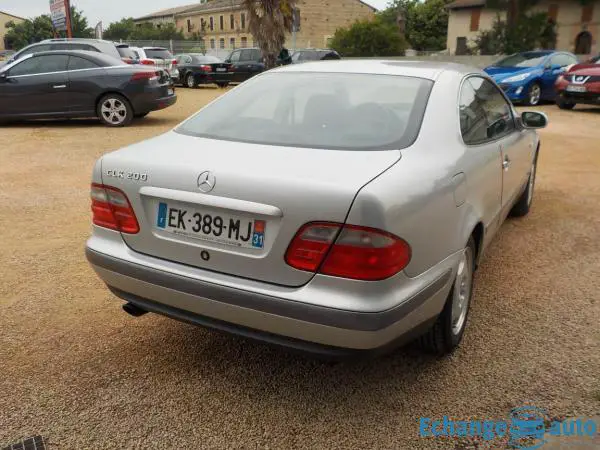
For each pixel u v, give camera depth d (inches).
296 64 138.9
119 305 138.6
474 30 1589.6
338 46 1528.1
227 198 90.5
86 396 103.4
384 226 82.7
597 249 177.3
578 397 102.7
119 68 414.6
